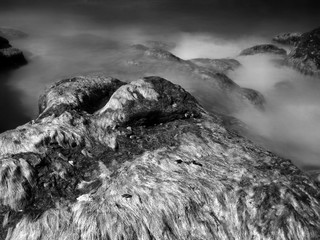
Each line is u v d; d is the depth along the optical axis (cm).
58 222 1162
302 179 1345
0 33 4006
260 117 2297
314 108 2528
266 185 1276
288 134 2141
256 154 1481
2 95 2438
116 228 1124
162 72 2800
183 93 1762
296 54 3198
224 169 1368
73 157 1431
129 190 1248
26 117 2189
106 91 2012
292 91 2778
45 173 1329
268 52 3616
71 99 1814
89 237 1110
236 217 1192
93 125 1587
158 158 1392
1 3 5866
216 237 1151
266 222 1157
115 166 1401
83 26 5031
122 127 1569
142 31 4888
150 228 1145
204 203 1228
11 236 1147
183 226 1164
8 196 1233
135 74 2792
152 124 1620
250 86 2856
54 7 6012
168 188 1253
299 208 1191
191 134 1545
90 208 1193
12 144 1440
